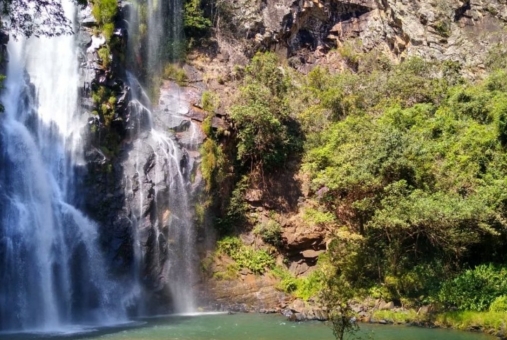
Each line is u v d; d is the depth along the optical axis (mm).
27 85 25000
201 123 28812
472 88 34406
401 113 30656
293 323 20750
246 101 30406
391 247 23922
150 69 30734
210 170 27641
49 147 24797
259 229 28234
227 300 25469
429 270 23422
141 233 24516
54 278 21953
